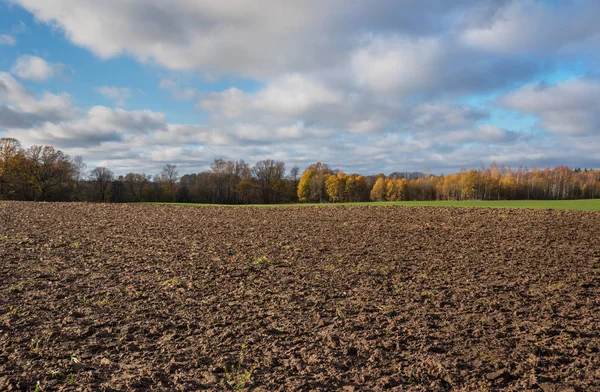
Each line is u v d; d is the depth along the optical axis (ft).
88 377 16.48
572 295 29.09
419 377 17.16
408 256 43.62
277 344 20.61
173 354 19.20
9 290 28.12
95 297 27.53
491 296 29.04
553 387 16.15
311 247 48.70
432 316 24.86
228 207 107.96
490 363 18.44
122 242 50.21
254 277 34.22
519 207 91.56
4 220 68.64
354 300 28.19
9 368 16.93
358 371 17.78
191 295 28.73
